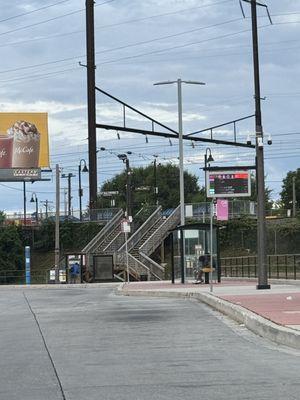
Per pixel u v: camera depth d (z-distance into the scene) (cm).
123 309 1903
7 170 6900
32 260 6525
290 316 1334
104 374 916
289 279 3028
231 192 3744
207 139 5556
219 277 3086
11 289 3894
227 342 1185
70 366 988
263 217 2448
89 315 1753
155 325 1471
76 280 4759
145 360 1023
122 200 11844
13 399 767
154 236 5559
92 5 6488
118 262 5031
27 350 1155
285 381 841
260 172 2491
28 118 6981
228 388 806
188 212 5616
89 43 6419
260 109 2533
